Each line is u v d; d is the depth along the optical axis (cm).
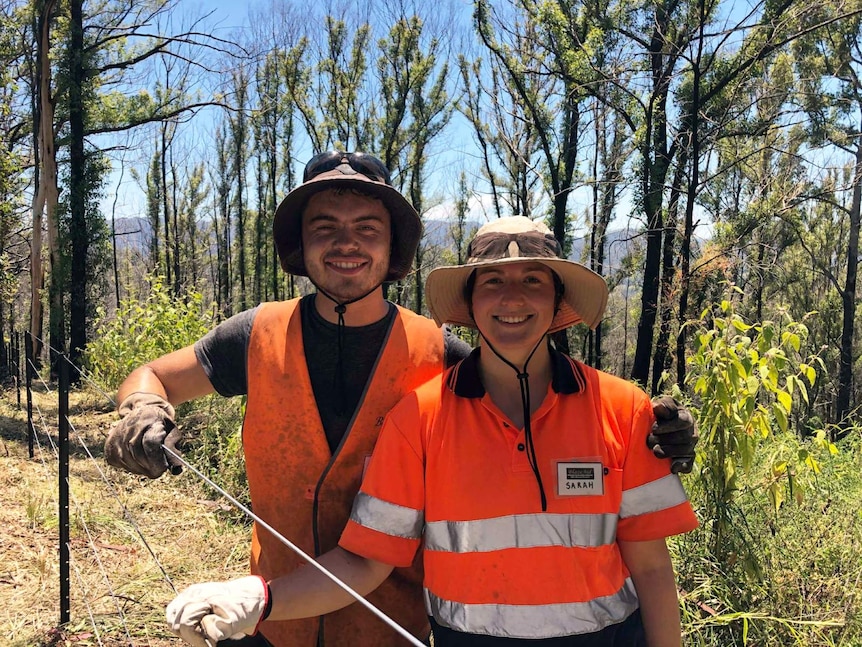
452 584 161
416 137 2842
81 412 966
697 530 306
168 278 4153
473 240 175
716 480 307
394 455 166
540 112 2086
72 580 377
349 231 186
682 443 163
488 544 157
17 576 377
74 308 1595
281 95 2848
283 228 203
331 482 188
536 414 163
